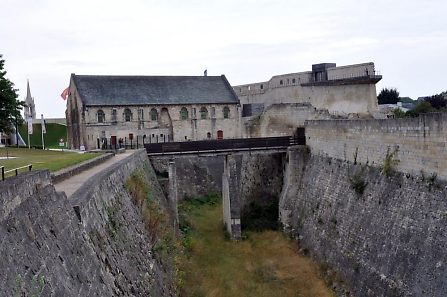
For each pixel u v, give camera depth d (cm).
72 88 6331
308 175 3803
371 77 5791
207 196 5288
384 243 2445
